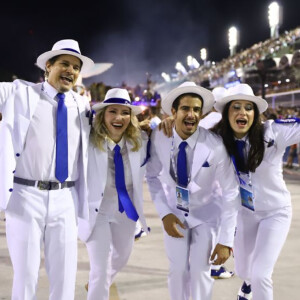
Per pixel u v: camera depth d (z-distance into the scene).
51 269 2.84
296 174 11.93
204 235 2.96
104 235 3.07
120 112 3.01
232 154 3.00
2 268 4.46
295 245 5.22
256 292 2.90
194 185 2.98
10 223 2.77
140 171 3.14
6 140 2.69
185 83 2.96
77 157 2.91
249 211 3.18
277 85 21.08
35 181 2.75
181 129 2.96
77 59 2.89
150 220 6.52
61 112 2.80
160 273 4.34
